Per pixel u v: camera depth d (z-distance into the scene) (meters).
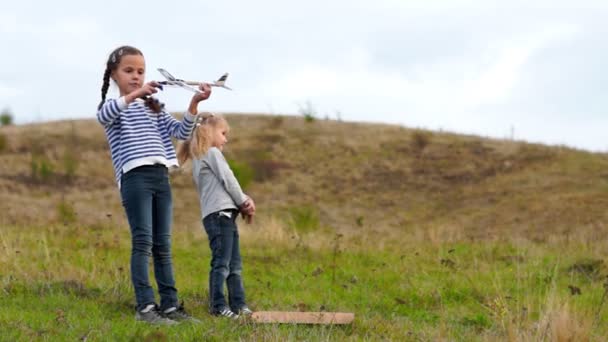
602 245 17.22
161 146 8.20
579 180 34.22
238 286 8.74
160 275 8.36
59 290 9.33
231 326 7.69
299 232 20.48
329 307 9.91
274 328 7.41
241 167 35.78
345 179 38.47
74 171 37.16
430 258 15.10
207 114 9.01
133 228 8.11
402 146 42.66
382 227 29.45
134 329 7.47
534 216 28.92
